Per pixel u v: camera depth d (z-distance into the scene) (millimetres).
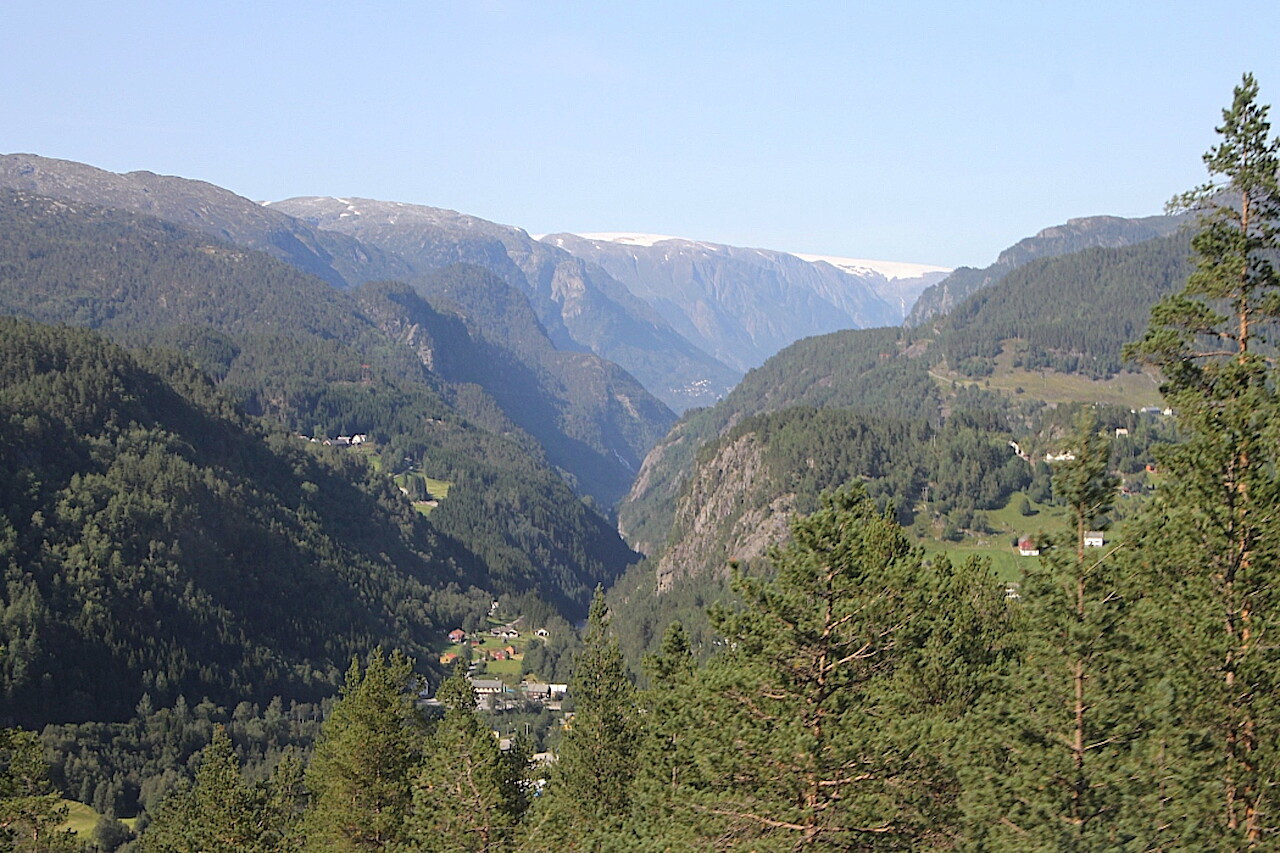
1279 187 39688
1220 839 33906
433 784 57656
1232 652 36219
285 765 95438
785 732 39281
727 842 40562
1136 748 35781
